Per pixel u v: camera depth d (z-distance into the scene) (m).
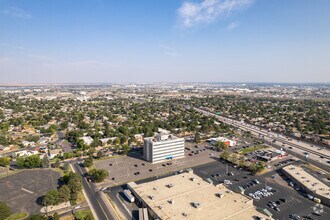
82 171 165.00
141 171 166.88
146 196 118.56
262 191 137.00
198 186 130.50
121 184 144.62
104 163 182.75
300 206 121.69
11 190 131.75
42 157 188.12
